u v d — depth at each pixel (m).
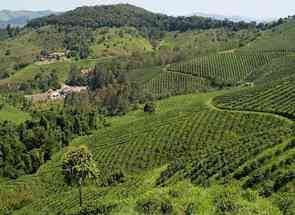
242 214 33.75
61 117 165.62
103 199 70.62
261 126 100.62
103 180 99.69
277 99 113.38
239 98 127.25
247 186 44.50
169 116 135.25
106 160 114.94
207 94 170.88
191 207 35.53
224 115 115.50
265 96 118.81
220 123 111.19
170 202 36.28
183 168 70.12
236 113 113.94
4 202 103.25
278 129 70.44
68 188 106.00
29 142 149.12
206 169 59.50
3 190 113.06
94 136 150.62
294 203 35.38
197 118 119.94
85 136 160.38
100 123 174.75
